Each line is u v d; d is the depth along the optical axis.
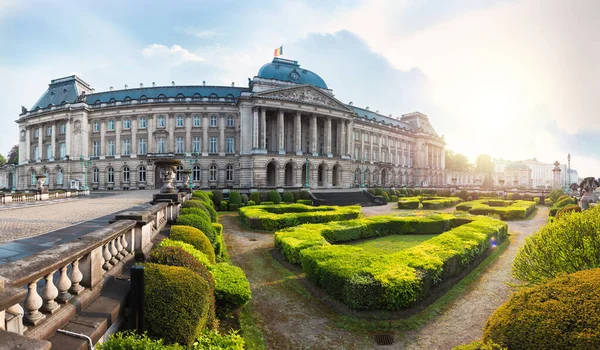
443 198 46.06
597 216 8.23
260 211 26.16
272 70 61.66
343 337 7.72
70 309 4.54
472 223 18.39
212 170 59.66
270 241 18.66
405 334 7.86
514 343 4.56
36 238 10.84
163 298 5.14
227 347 5.28
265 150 55.50
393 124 91.06
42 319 3.95
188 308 5.17
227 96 62.38
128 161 59.31
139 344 3.87
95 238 5.52
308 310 9.20
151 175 58.38
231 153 60.09
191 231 10.17
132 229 7.55
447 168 124.12
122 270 6.66
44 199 34.69
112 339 3.92
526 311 4.66
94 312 4.80
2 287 2.87
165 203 13.55
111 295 5.45
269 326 8.24
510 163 146.12
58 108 61.34
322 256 11.16
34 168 65.31
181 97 60.38
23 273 3.51
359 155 77.88
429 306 9.38
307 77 65.12
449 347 7.25
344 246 12.63
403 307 9.02
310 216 23.56
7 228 13.16
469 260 13.01
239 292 7.85
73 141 61.31
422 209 40.03
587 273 4.92
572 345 4.05
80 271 5.25
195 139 60.31
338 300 9.48
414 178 95.75
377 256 10.98
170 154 58.34
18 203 28.69
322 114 61.69
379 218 20.94
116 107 60.56
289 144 63.59
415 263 10.19
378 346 7.32
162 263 6.49
